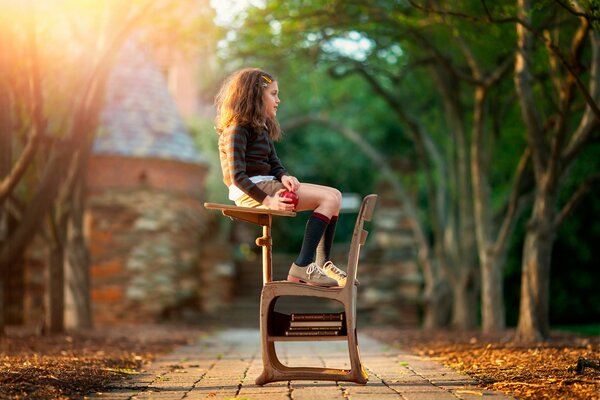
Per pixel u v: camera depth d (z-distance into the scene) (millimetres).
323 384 5527
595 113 7395
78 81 11711
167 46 14633
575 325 20781
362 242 5441
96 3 10984
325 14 12328
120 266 18469
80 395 5039
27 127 11758
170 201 18906
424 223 24312
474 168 13273
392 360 7957
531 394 4934
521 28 9492
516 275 21062
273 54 14828
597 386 5094
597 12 6637
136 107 19203
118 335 12859
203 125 22828
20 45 10602
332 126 21719
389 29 13422
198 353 9406
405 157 21797
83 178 14570
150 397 4949
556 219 10320
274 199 5133
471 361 7441
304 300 21250
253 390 5227
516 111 14422
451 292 19031
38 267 18500
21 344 9703
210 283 20578
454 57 14211
